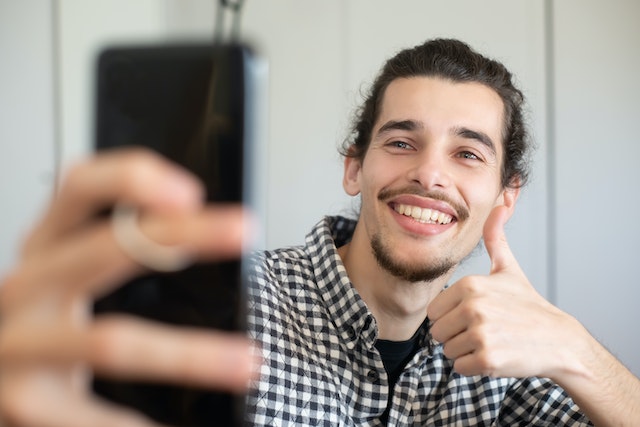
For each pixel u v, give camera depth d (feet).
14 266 1.14
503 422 4.28
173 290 1.36
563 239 6.43
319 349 3.92
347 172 4.79
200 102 1.30
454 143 4.12
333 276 4.03
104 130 1.34
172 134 1.30
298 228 6.63
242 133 1.28
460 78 4.19
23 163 6.18
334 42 6.60
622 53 6.39
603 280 6.40
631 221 6.41
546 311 3.20
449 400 4.15
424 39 6.57
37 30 6.19
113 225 1.01
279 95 6.64
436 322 3.09
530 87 6.48
